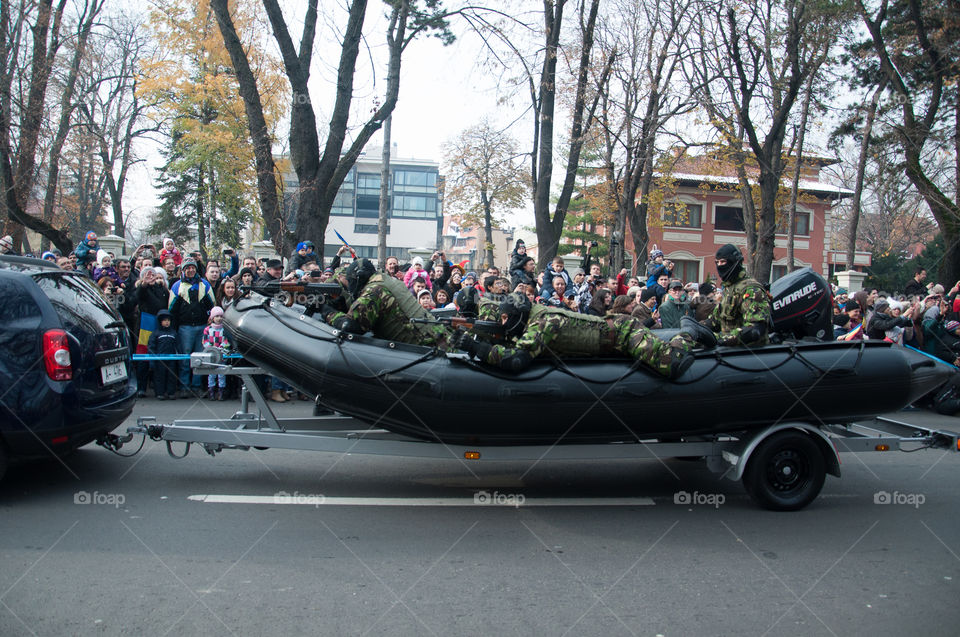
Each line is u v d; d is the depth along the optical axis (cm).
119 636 306
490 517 483
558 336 482
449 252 5925
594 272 1115
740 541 449
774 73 1609
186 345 887
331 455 636
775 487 512
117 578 364
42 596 341
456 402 466
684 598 363
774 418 500
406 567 392
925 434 544
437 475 585
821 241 3509
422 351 484
